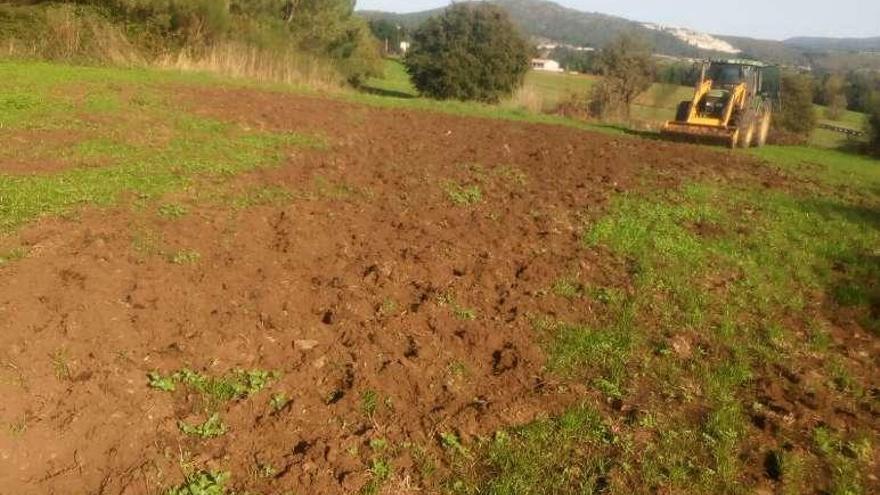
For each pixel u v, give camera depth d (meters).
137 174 10.07
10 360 5.06
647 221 10.22
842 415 5.68
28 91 15.20
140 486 4.24
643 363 6.11
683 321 7.03
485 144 15.83
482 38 29.39
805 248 9.87
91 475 4.33
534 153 15.27
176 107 15.54
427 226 9.27
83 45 22.22
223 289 6.70
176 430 4.75
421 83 29.78
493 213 10.14
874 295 8.40
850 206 12.99
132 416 4.78
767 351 6.63
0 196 8.35
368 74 36.38
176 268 7.00
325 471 4.45
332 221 9.11
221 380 5.29
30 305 5.78
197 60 23.64
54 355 5.23
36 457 4.36
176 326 5.93
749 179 14.65
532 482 4.50
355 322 6.35
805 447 5.18
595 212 10.48
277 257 7.67
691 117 20.62
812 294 8.30
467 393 5.45
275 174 11.12
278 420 4.94
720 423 5.30
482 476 4.55
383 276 7.34
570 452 4.85
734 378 6.01
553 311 6.93
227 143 12.82
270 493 4.27
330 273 7.42
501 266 8.02
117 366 5.25
